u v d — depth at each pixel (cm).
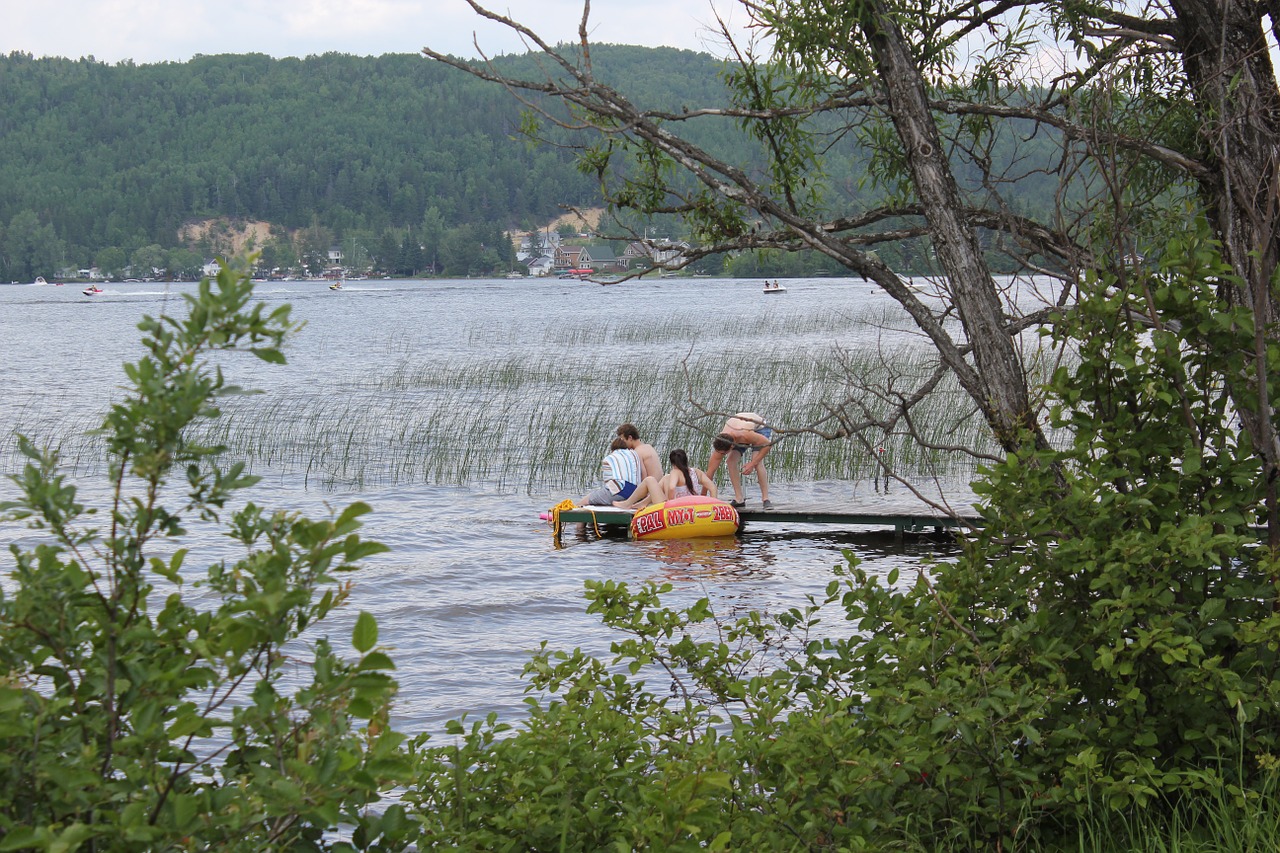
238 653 438
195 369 439
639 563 2361
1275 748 755
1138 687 797
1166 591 741
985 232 1059
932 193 984
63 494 454
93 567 1431
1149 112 1096
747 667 1301
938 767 741
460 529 2733
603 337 9950
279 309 440
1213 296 793
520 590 2125
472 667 1666
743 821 672
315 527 450
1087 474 794
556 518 2623
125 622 471
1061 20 1064
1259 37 967
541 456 3703
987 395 969
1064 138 955
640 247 1108
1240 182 946
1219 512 771
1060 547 769
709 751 619
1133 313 832
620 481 2752
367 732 498
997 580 830
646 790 579
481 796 707
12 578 466
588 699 812
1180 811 778
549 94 988
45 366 8000
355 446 3984
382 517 2873
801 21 991
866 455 3319
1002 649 753
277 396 5578
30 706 448
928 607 828
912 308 1006
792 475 3316
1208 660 712
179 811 434
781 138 1135
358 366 7369
